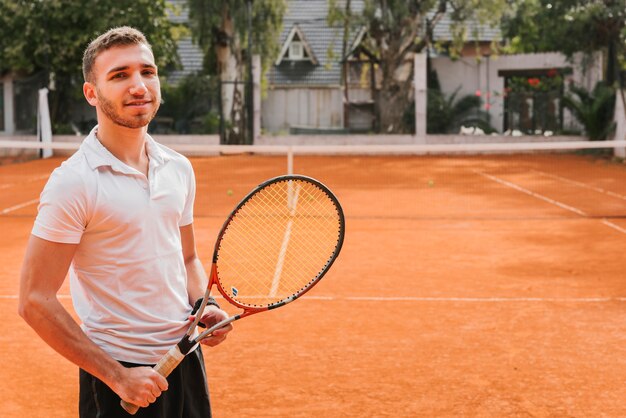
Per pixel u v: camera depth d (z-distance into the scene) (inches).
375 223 490.0
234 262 217.3
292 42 1294.3
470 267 354.9
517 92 1145.4
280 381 206.2
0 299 294.4
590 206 572.7
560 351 230.8
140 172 106.2
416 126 1111.0
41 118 1008.2
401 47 1120.2
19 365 219.8
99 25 1027.9
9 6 1015.0
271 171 864.9
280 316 269.7
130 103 102.5
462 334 248.8
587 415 182.5
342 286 315.9
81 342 100.0
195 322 108.9
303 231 263.9
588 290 308.7
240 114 1114.1
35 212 547.5
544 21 1058.1
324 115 1277.1
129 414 107.3
